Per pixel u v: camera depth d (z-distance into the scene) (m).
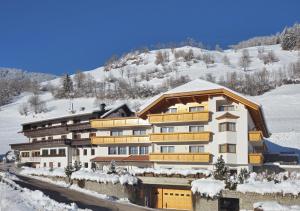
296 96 142.62
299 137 90.25
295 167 55.00
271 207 37.47
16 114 162.62
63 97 185.62
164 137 58.09
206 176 50.12
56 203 36.16
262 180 43.84
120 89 184.62
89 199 47.91
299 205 38.97
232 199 44.66
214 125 56.03
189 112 56.84
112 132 68.56
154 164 59.44
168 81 196.00
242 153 53.53
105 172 57.00
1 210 30.72
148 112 61.69
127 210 42.69
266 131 67.12
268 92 157.00
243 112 54.25
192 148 57.38
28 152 91.19
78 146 76.25
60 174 61.56
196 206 45.56
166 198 54.06
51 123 87.19
